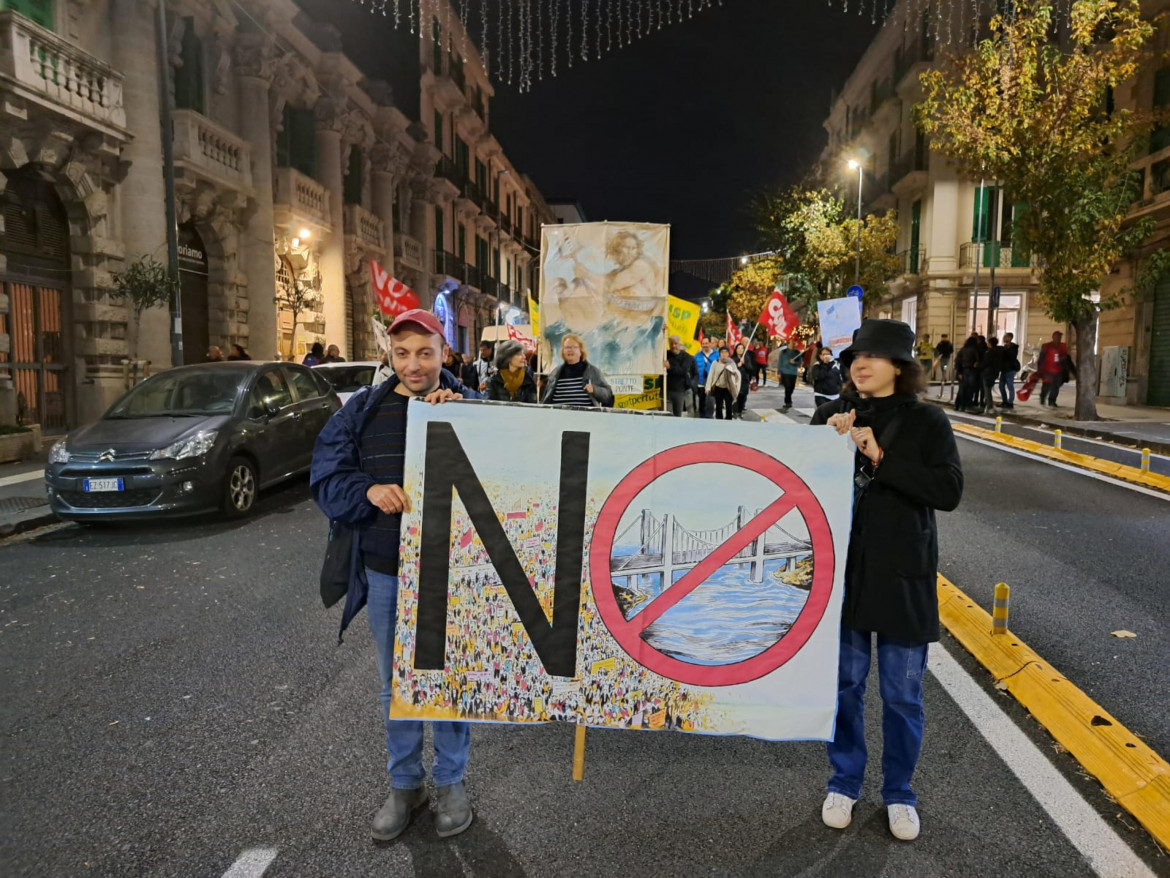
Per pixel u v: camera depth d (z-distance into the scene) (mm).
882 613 2703
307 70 20688
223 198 17125
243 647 4676
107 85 13609
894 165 36625
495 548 2734
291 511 8758
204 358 17375
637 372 9031
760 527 2766
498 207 45312
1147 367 19281
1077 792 3031
